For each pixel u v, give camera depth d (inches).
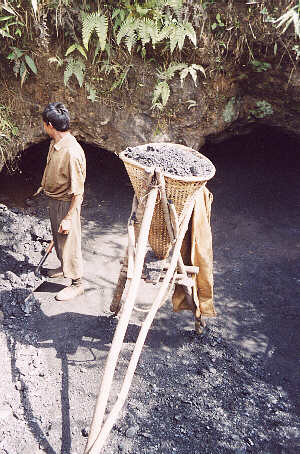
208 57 165.5
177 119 177.5
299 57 164.1
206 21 158.9
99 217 191.8
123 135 181.6
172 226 108.3
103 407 77.3
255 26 159.6
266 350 127.6
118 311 132.3
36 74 166.4
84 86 169.8
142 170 103.6
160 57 164.9
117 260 164.4
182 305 126.2
